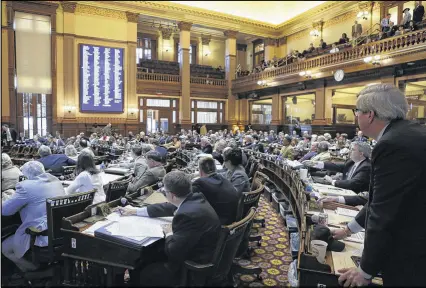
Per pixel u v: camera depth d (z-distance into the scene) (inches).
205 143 342.3
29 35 686.5
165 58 968.3
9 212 112.1
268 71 759.7
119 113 781.3
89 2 740.0
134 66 793.6
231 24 886.4
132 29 787.4
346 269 68.1
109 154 381.7
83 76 740.7
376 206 62.3
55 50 710.5
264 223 197.8
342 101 746.2
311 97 848.9
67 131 722.8
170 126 857.5
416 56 434.6
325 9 777.6
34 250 109.9
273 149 412.8
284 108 779.4
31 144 491.2
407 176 60.1
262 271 133.0
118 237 87.3
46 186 117.2
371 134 71.2
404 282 62.8
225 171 185.8
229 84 906.7
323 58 597.9
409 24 473.1
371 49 502.6
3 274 115.1
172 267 88.3
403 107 67.4
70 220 97.3
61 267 106.1
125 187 151.5
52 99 714.8
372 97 68.1
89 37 746.8
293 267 98.6
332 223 99.3
